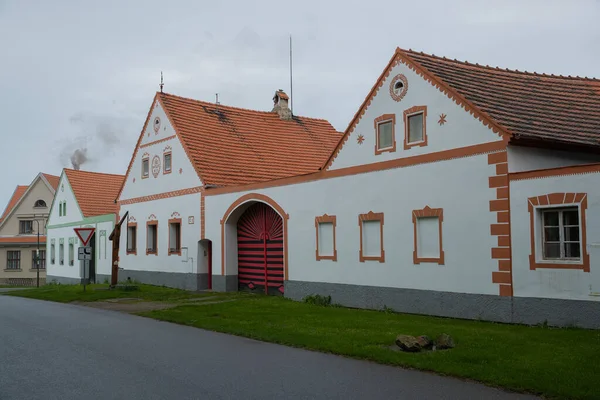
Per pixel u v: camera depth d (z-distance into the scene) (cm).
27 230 5325
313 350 1096
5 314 1708
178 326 1438
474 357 953
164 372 910
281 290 2136
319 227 1908
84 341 1205
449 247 1488
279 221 2153
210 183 2472
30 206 5328
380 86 1700
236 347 1134
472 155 1437
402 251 1617
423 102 1567
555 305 1266
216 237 2392
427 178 1550
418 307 1566
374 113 1716
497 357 952
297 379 863
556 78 1953
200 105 2953
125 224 3117
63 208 4153
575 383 783
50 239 4388
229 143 2767
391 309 1642
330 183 1864
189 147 2600
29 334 1301
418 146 1577
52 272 4316
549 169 1280
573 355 954
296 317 1520
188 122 2764
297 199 1997
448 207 1491
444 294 1499
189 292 2375
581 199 1225
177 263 2639
